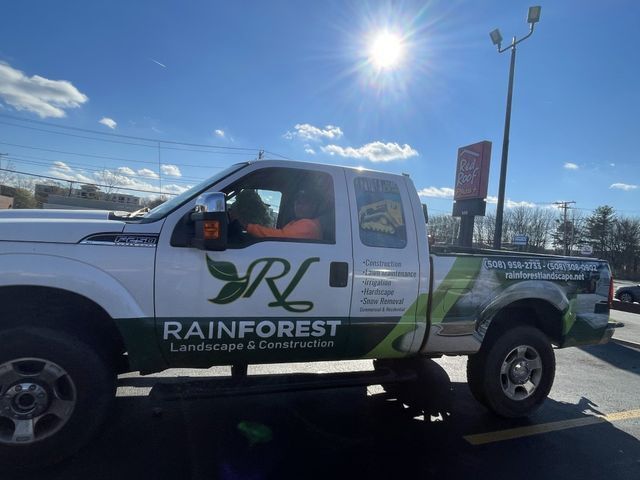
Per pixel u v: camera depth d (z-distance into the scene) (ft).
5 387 9.49
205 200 9.75
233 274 10.62
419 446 12.42
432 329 12.73
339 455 11.65
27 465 9.75
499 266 13.74
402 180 13.08
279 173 12.09
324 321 11.43
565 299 14.94
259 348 10.98
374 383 12.61
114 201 163.32
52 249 9.68
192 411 13.91
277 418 13.76
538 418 15.19
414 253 12.57
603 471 11.71
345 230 11.89
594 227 263.29
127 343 10.09
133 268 10.05
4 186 207.62
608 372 22.50
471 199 59.88
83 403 9.80
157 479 10.02
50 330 9.66
